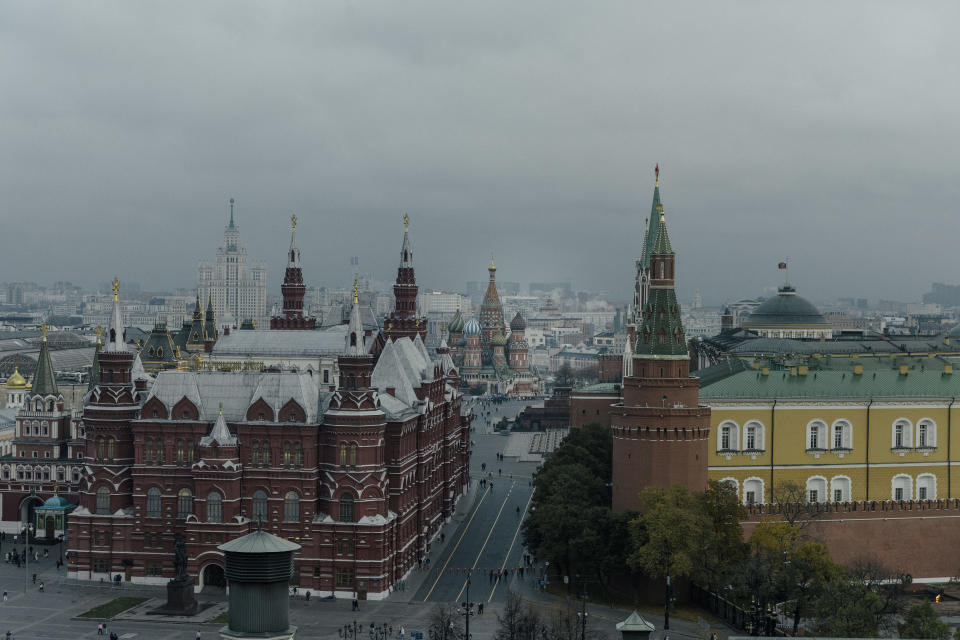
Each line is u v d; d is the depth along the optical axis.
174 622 187.12
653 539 188.88
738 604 187.00
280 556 73.00
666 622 167.25
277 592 73.38
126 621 187.75
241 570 72.50
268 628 72.94
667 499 195.12
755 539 195.50
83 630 183.38
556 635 166.38
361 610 197.12
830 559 186.12
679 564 185.62
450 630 171.25
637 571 199.25
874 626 154.50
